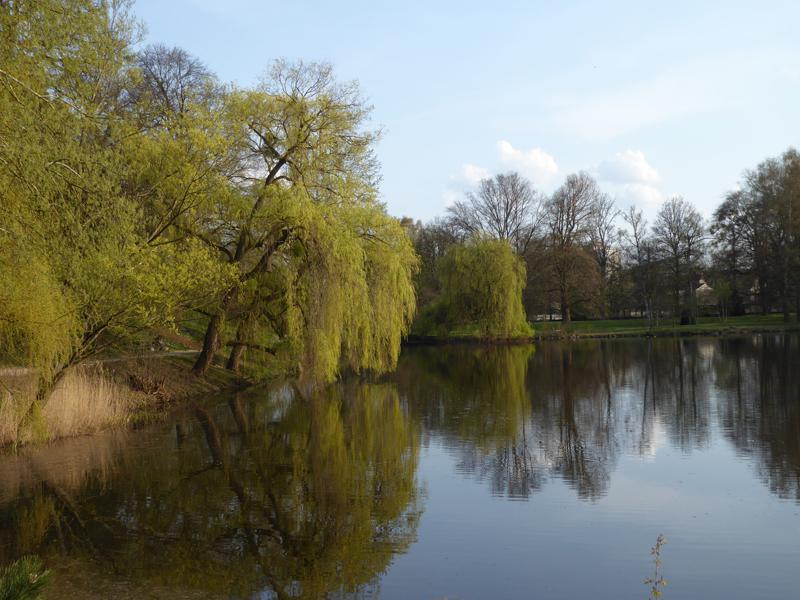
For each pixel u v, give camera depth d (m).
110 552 8.49
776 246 52.72
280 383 26.56
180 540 8.94
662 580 7.61
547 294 56.28
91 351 15.10
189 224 19.59
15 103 9.12
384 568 8.02
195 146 17.70
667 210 62.03
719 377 26.27
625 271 63.84
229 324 23.89
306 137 20.75
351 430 16.86
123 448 14.63
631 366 31.83
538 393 23.53
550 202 57.09
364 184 21.70
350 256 20.17
